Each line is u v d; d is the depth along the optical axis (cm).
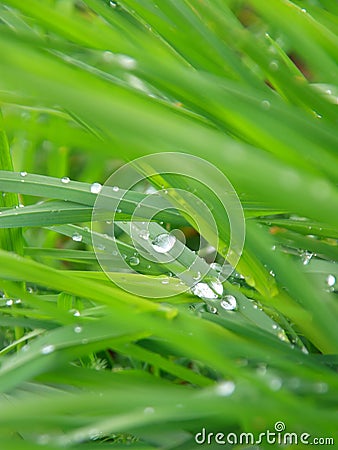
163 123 17
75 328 19
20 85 16
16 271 19
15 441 17
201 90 18
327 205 17
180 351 20
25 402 17
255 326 20
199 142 17
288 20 20
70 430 19
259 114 18
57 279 19
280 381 18
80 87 16
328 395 19
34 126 19
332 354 20
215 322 20
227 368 18
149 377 20
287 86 20
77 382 19
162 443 20
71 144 19
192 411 18
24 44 17
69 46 19
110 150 19
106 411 18
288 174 17
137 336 19
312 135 19
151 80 20
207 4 20
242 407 17
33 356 19
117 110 16
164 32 20
